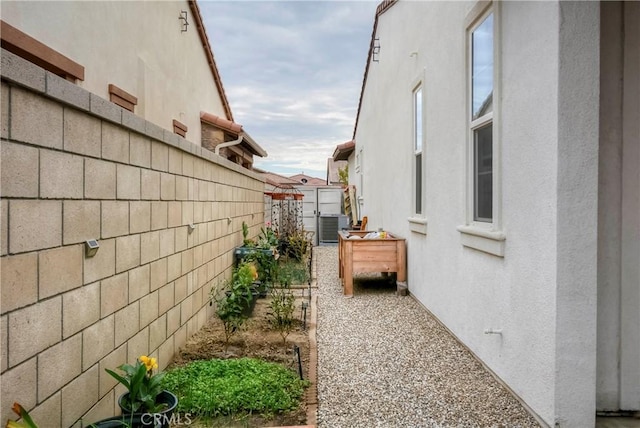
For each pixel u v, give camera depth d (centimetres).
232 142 1023
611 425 272
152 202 328
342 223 1564
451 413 296
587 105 255
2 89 168
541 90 273
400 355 409
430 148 537
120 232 272
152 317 329
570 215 256
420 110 616
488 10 360
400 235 728
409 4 652
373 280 824
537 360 280
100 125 246
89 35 527
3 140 168
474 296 394
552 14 260
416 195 638
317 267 1003
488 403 309
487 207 375
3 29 368
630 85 279
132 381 233
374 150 1025
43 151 193
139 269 304
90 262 235
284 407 294
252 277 498
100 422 224
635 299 282
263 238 779
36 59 420
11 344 171
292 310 527
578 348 257
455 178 443
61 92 202
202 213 473
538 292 278
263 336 459
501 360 337
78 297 222
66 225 211
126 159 281
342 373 367
